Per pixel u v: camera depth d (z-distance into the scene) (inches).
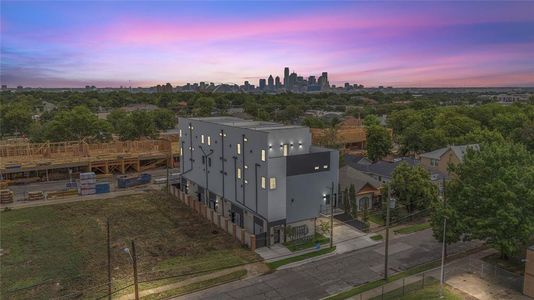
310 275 1326.3
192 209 2060.8
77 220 1883.6
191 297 1176.8
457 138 2965.1
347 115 6264.8
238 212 1800.0
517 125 3331.7
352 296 1176.2
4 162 2677.2
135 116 3700.8
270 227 1572.3
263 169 1574.8
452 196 1405.0
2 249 1523.1
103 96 7632.9
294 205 1628.9
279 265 1397.6
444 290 1191.6
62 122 3353.8
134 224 1828.2
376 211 2006.6
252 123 2060.8
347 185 2046.0
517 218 1232.8
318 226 1723.7
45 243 1589.6
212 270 1344.7
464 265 1378.0
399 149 3572.8
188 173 2297.0
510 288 1205.1
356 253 1509.6
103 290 1202.6
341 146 3474.4
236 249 1531.7
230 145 1817.2
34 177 2706.7
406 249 1539.1
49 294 1178.6
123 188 2514.8
